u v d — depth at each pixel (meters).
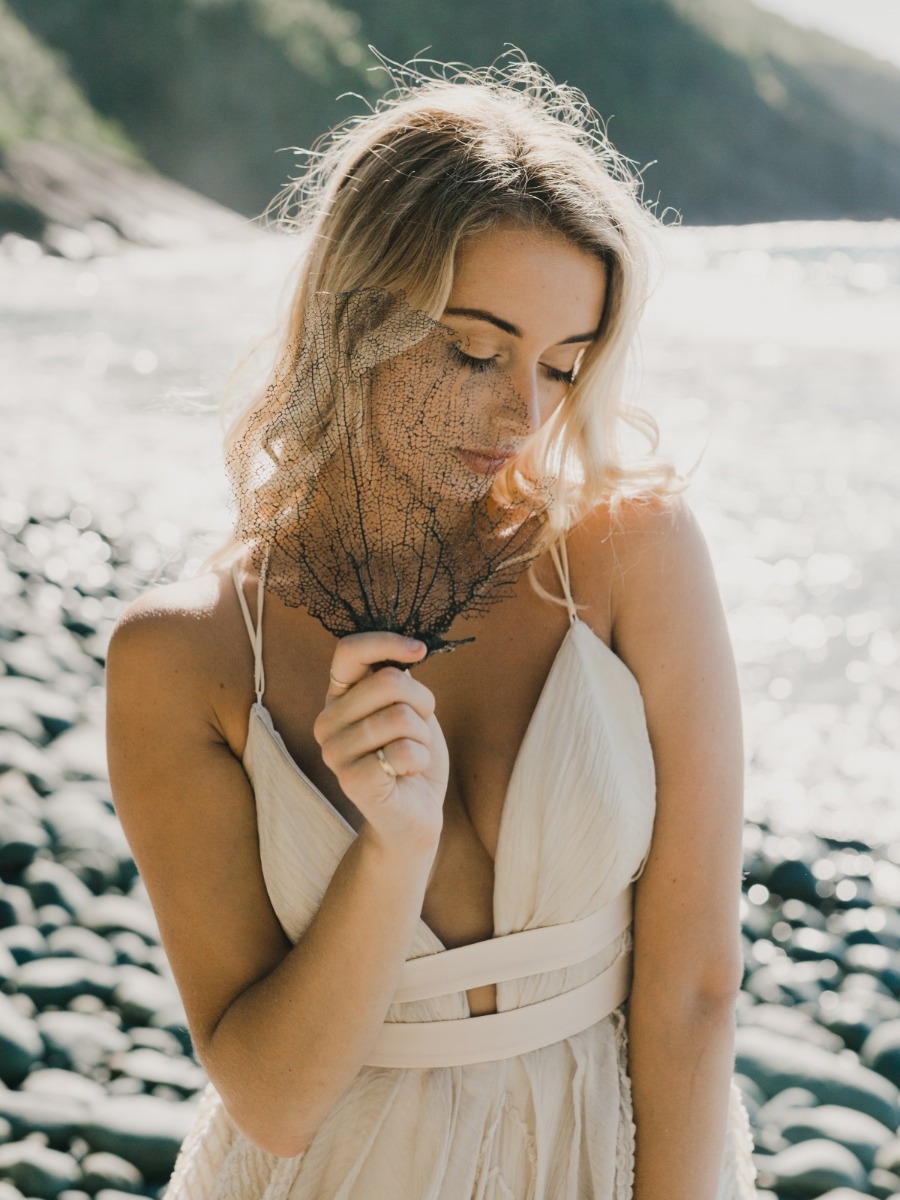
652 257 1.70
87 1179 2.99
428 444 1.43
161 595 1.62
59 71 44.16
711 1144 1.61
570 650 1.60
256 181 46.31
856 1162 3.07
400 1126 1.54
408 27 55.81
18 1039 3.39
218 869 1.55
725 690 1.65
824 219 68.00
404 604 1.37
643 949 1.63
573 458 1.71
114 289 22.77
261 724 1.56
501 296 1.54
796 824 5.13
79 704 6.11
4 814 4.59
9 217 31.94
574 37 62.19
